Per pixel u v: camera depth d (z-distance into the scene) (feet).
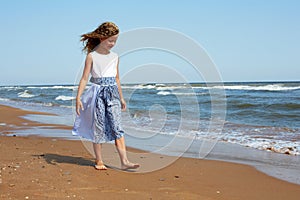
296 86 105.60
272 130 27.02
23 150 16.15
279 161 16.49
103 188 10.39
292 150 19.12
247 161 16.31
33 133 25.30
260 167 15.07
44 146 18.10
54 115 40.91
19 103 69.51
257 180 12.86
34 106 59.72
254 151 18.99
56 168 12.29
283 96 72.02
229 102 56.24
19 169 11.78
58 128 28.53
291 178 13.24
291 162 16.24
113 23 12.61
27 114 42.24
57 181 10.69
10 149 16.20
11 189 9.61
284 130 26.96
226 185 11.98
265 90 94.02
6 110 47.85
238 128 28.30
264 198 10.66
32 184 10.17
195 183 11.93
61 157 14.55
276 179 13.07
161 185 11.25
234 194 10.94
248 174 13.75
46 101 76.89
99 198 9.45
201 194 10.66
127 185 10.95
